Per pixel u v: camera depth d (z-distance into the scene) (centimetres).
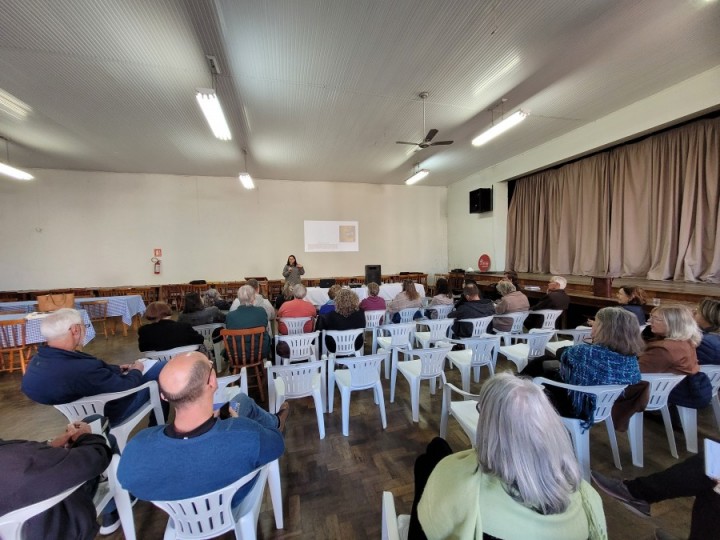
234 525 96
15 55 288
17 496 77
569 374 161
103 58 294
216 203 743
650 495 126
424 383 293
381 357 207
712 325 211
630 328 152
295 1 233
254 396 263
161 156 582
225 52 288
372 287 329
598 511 71
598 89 368
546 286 514
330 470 175
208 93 282
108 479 126
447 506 71
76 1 229
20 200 636
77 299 466
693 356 175
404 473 173
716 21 258
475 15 250
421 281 814
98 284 682
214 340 309
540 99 387
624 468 172
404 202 861
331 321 254
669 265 420
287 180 784
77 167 644
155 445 83
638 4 241
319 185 804
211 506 91
